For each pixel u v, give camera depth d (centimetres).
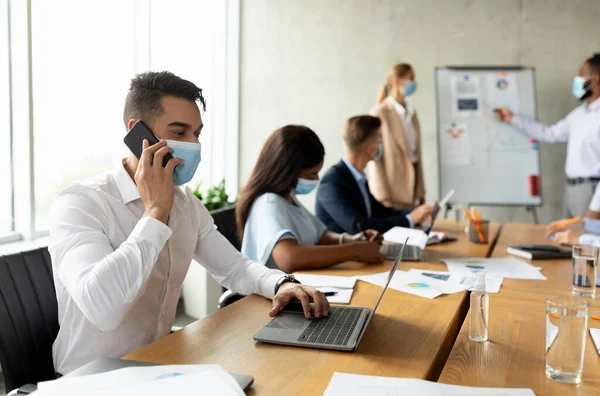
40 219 327
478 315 128
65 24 335
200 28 496
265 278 163
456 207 483
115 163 380
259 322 141
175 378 98
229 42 531
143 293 151
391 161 419
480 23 473
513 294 170
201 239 174
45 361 150
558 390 102
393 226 268
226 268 173
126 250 129
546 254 226
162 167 138
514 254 234
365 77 503
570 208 439
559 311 106
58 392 95
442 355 126
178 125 144
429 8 482
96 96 361
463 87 459
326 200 273
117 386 96
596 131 417
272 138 214
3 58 302
